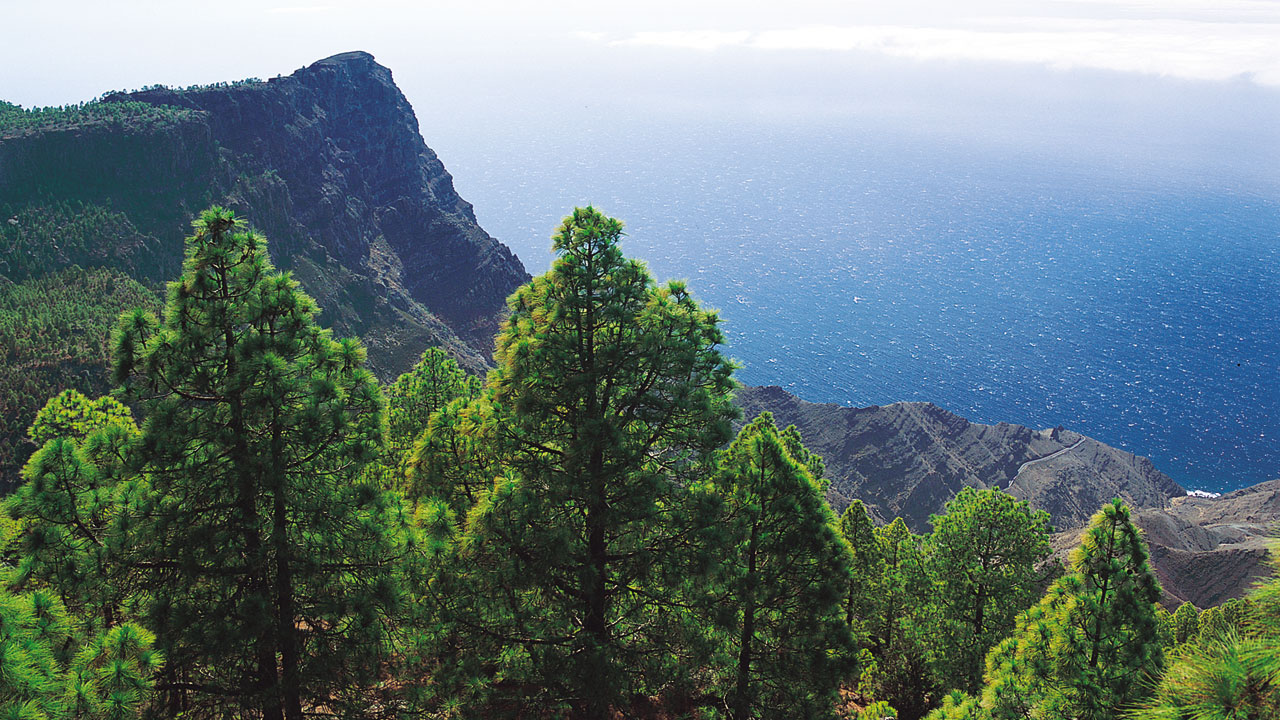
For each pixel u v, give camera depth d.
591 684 19.59
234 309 18.70
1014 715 21.94
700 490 22.67
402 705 20.45
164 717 17.77
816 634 22.44
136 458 17.66
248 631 17.11
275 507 18.52
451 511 20.59
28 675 10.84
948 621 38.78
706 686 23.73
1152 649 22.33
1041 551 39.00
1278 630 6.75
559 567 20.47
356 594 18.77
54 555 17.27
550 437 21.81
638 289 21.52
